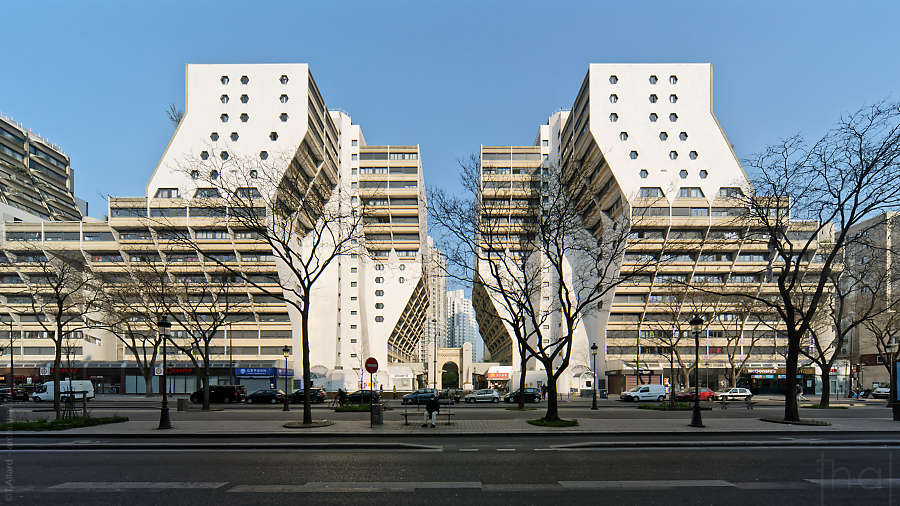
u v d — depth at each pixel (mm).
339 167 79562
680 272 65688
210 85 67375
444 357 99875
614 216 68875
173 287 51781
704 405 37000
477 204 30984
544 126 82938
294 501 9172
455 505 8875
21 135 86688
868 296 51594
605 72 66750
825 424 20812
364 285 79562
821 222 25484
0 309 67438
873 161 21484
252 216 27875
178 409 32062
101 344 71500
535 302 74188
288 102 66875
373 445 15812
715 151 65500
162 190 66188
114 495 9656
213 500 9273
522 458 13523
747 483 10531
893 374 24516
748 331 67750
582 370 72250
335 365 75000
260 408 35812
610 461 13047
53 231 66500
